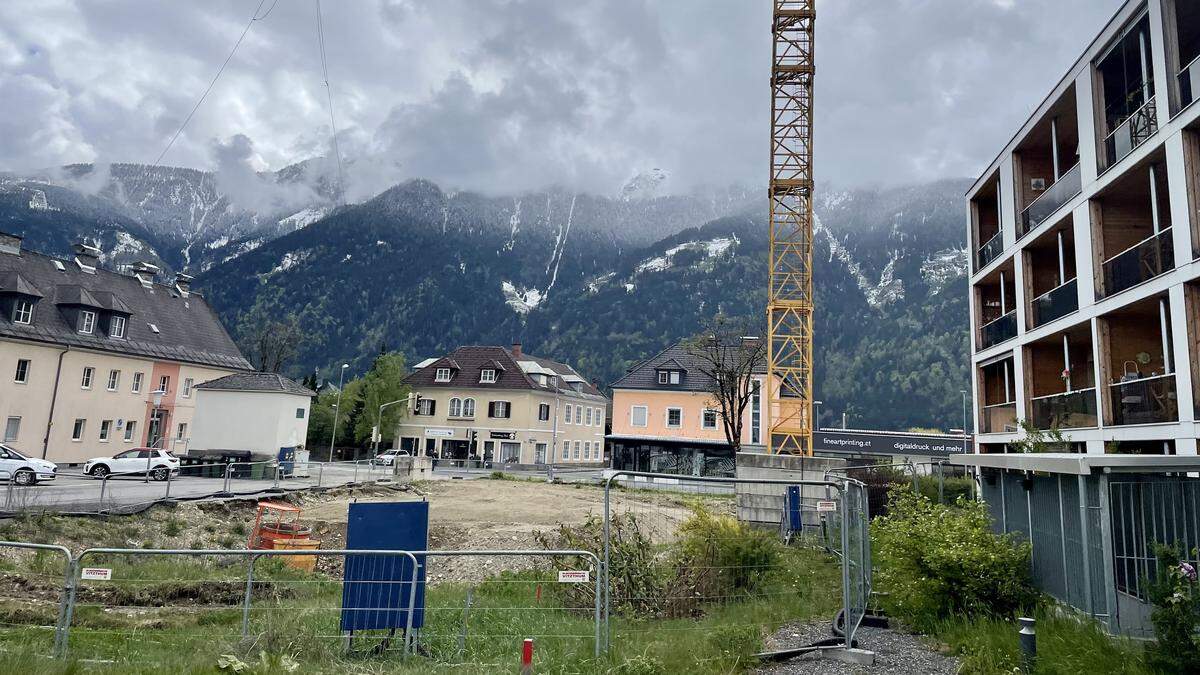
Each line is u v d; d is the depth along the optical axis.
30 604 10.77
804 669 8.08
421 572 8.70
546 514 26.27
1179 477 9.09
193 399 52.50
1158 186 18.84
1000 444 26.64
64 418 42.25
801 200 39.91
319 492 29.48
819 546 14.30
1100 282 19.59
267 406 43.09
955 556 9.86
